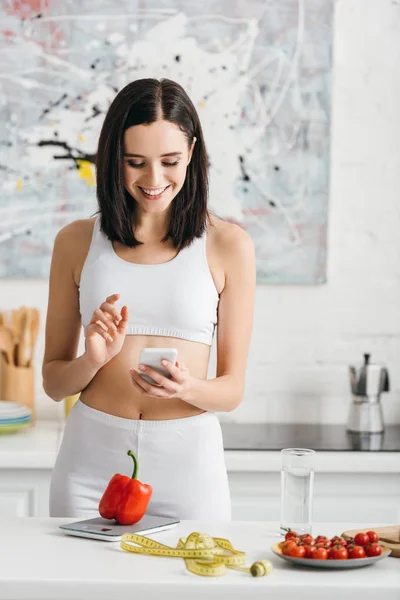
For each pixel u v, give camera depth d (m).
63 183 3.63
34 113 3.62
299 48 3.62
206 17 3.60
